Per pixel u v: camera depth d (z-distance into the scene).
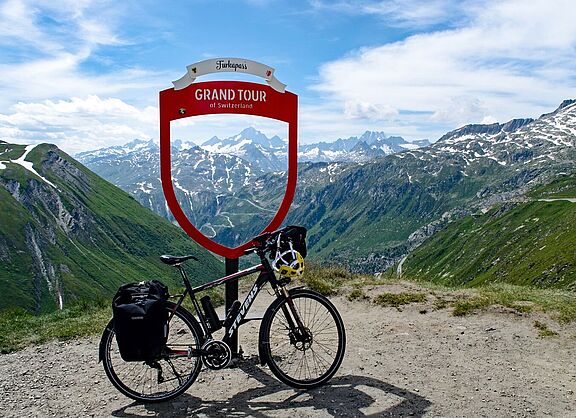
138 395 5.50
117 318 5.03
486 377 6.05
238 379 6.06
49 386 6.04
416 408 5.20
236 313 5.85
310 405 5.30
